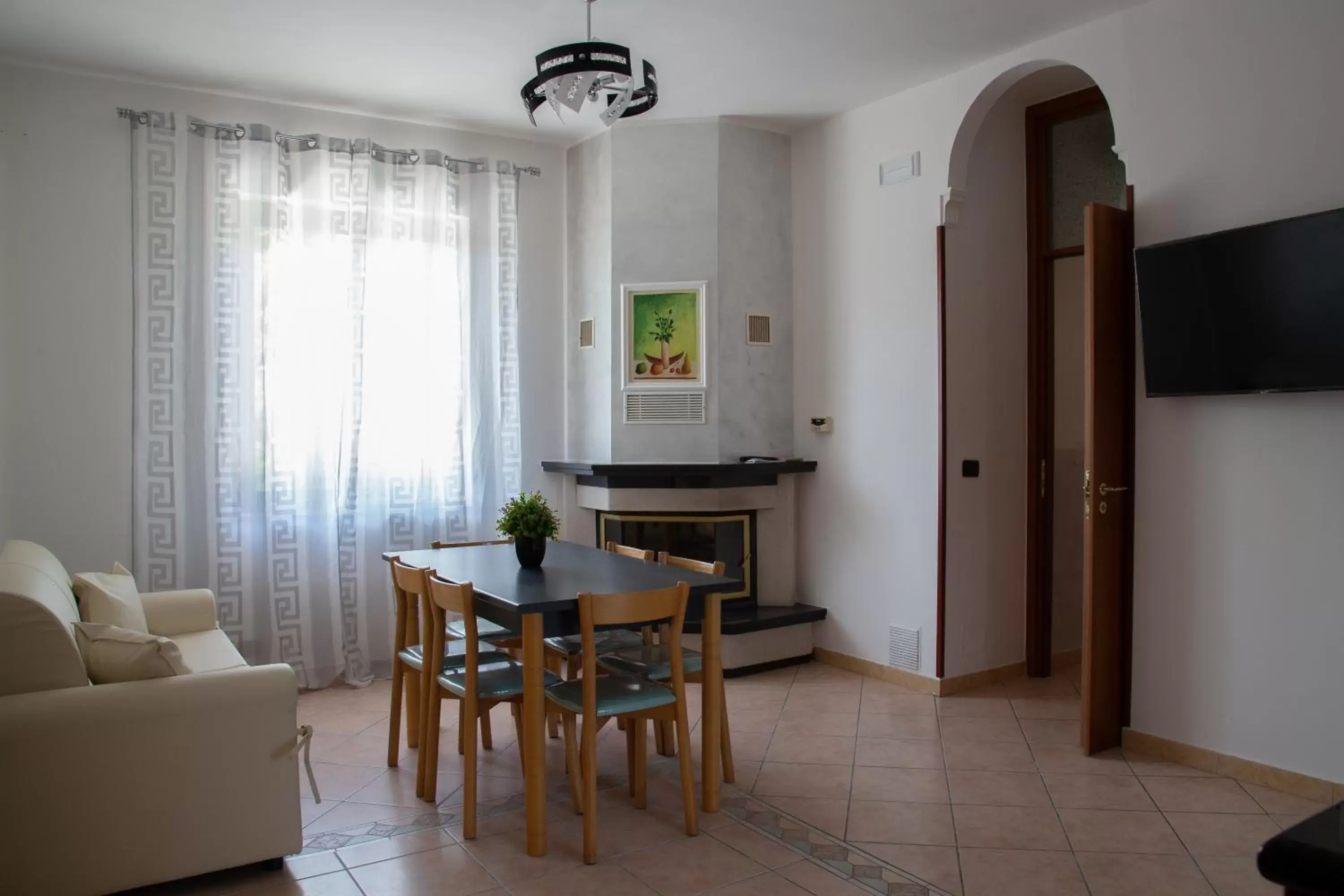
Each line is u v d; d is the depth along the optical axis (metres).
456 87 4.60
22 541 3.54
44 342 4.26
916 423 4.66
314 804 3.30
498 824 3.13
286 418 4.71
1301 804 3.21
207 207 4.54
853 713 4.30
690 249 5.17
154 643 2.69
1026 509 4.90
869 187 4.90
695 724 4.18
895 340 4.77
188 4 3.68
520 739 3.47
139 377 4.41
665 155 5.19
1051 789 3.38
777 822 3.13
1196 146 3.57
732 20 3.85
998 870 2.77
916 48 4.16
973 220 4.64
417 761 3.73
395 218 5.02
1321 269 3.03
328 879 2.75
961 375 4.60
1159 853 2.87
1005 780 3.48
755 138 5.27
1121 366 3.75
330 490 4.84
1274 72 3.34
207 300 4.54
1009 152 4.79
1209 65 3.52
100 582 3.51
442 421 5.16
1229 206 3.48
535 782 2.89
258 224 4.64
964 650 4.65
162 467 4.45
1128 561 3.78
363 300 4.87
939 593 4.53
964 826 3.08
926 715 4.26
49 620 2.57
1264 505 3.37
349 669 4.83
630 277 5.21
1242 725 3.45
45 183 4.27
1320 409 3.22
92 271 4.36
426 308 5.09
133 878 2.59
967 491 4.64
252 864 2.79
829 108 4.97
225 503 4.58
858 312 4.98
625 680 3.29
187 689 2.66
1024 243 4.88
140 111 4.46
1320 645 3.23
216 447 4.54
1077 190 4.74
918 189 4.64
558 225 5.59
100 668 2.70
